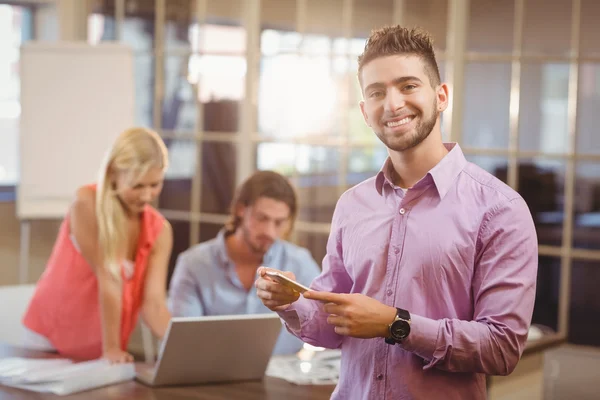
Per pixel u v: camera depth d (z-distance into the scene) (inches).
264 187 118.6
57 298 117.6
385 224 66.5
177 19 219.9
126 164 110.2
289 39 203.2
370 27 192.5
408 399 64.2
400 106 62.1
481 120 186.9
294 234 204.1
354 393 67.9
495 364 60.1
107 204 112.1
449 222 63.3
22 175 211.6
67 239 119.4
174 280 125.9
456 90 187.6
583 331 182.1
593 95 177.6
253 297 125.3
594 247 180.1
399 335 59.9
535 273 61.7
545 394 171.3
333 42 197.0
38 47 210.8
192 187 220.2
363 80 64.4
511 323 60.0
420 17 189.0
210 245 126.3
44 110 211.0
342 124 196.9
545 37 180.2
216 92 214.5
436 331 60.0
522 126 183.9
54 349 117.6
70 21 233.9
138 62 226.8
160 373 96.3
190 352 95.6
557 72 179.9
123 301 114.3
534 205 184.5
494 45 184.2
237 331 96.2
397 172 68.1
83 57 211.3
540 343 118.2
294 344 126.7
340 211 71.0
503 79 184.2
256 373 101.7
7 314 134.2
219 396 94.0
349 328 60.1
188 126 219.8
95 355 116.0
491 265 61.4
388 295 64.6
